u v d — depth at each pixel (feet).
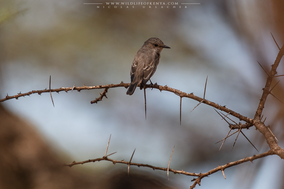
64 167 34.63
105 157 21.58
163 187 34.81
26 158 33.47
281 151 17.90
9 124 35.73
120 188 33.76
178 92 22.48
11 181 31.48
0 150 32.78
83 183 33.35
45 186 32.12
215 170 19.39
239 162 18.94
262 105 20.33
